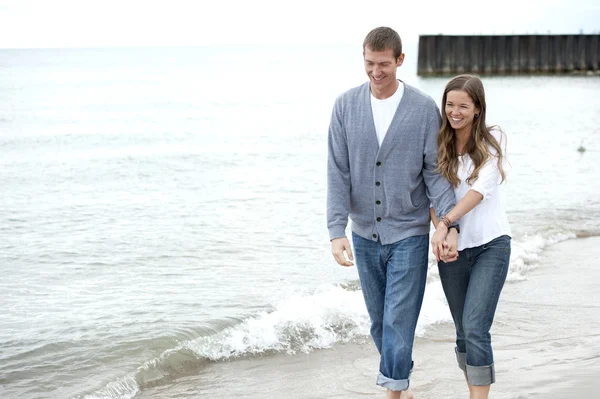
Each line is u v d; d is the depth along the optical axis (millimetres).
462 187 3223
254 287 6348
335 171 3342
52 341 5031
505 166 3250
